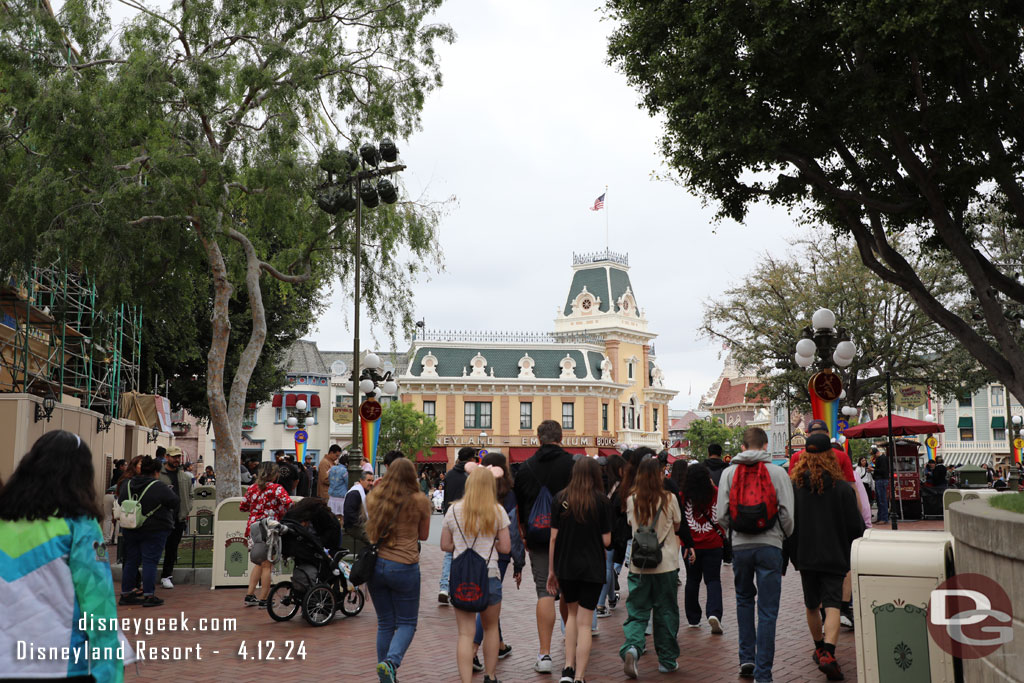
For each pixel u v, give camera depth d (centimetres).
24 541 395
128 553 1237
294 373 6575
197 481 3112
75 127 1590
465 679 722
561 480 895
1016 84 1309
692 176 1495
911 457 2894
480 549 731
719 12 1272
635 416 7894
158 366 3061
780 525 770
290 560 1364
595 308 7919
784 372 3822
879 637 600
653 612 838
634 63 1434
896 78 1230
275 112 1738
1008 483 2870
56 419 1927
